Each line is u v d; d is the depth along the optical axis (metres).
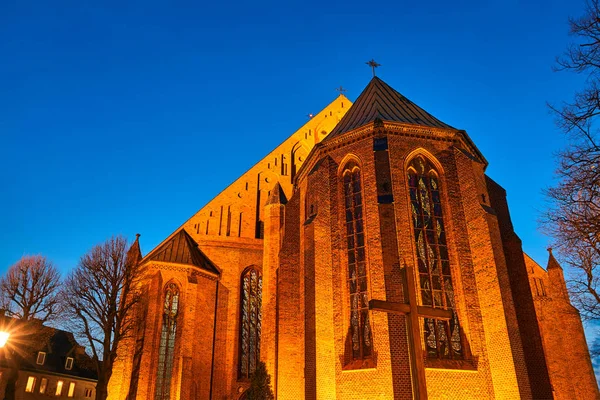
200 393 40.22
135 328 39.88
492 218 31.08
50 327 42.75
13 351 40.31
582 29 15.98
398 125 33.38
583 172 16.67
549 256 43.31
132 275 39.53
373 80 41.56
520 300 32.88
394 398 25.48
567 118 16.66
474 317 29.11
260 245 48.03
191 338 40.16
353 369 28.14
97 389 34.31
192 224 47.81
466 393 27.00
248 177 50.88
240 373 42.94
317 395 28.06
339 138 34.62
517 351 27.59
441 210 32.31
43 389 55.44
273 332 38.19
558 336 40.19
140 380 37.94
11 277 41.03
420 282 29.33
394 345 26.69
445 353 28.00
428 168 33.38
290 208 37.78
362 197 32.22
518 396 26.28
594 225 17.25
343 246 32.03
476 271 30.31
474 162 32.97
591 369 38.53
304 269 32.09
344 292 30.88
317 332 29.55
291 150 53.09
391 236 29.41
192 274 42.72
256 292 46.50
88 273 37.88
